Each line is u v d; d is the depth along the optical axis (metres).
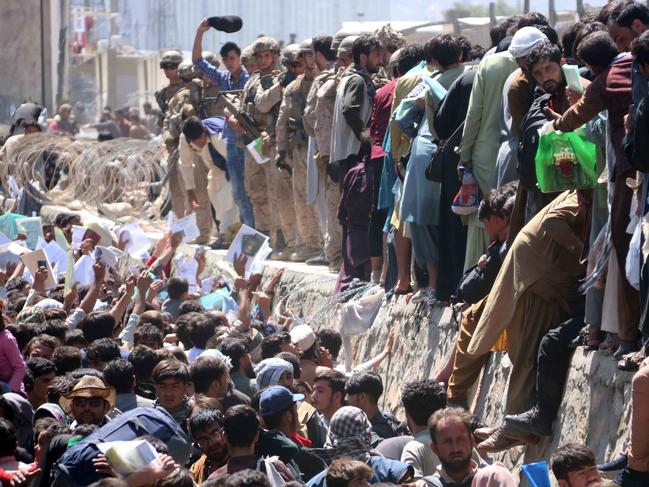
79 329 24.95
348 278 28.53
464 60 24.41
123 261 37.00
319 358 24.56
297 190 33.47
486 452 19.33
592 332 18.33
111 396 18.33
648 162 15.95
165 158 48.50
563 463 14.20
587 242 18.70
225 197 39.41
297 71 33.97
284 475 15.91
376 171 27.22
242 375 21.59
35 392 22.22
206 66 40.16
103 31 72.06
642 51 15.80
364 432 17.36
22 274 34.91
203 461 17.52
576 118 17.61
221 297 29.16
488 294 20.86
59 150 52.62
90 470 15.63
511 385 19.33
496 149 22.02
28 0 75.62
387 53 29.97
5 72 76.00
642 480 15.45
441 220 23.34
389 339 25.47
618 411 17.06
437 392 17.98
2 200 53.88
